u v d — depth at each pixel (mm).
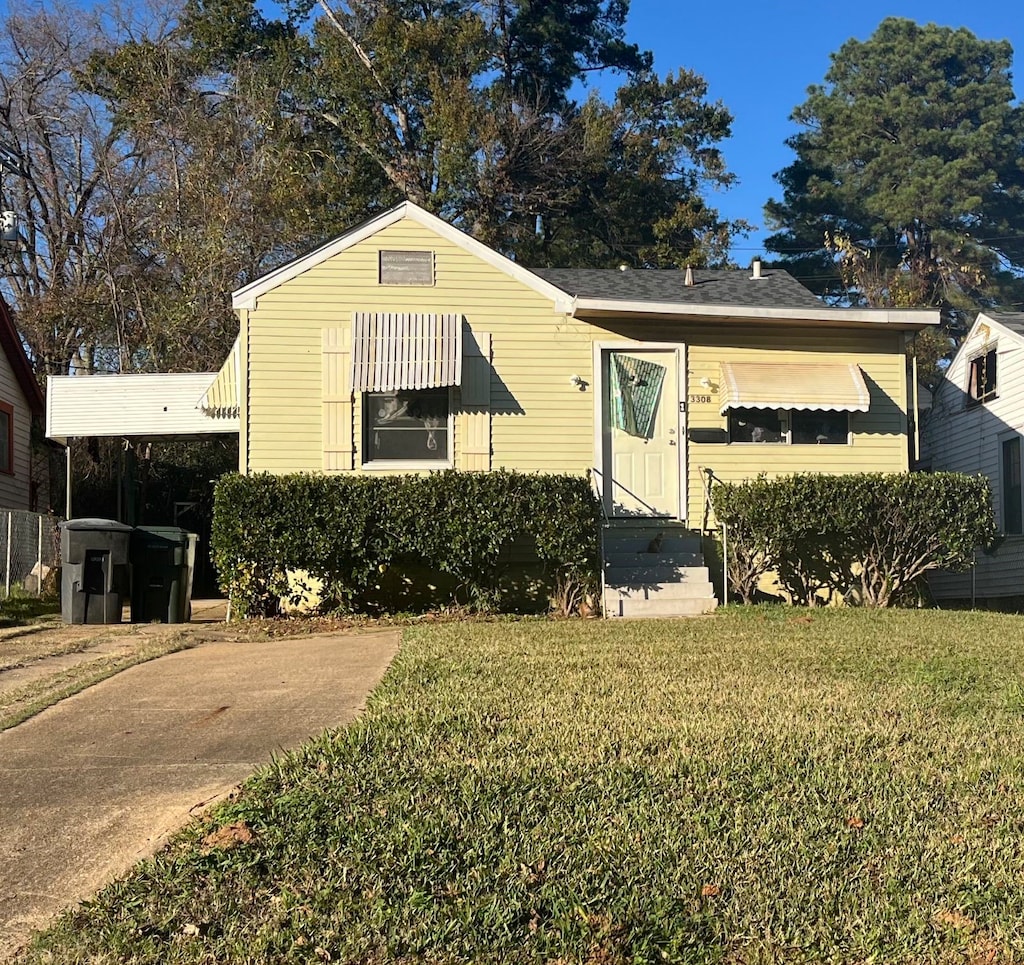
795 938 3637
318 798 4758
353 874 4059
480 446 12852
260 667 8273
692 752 5438
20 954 3625
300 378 12625
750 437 13406
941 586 19750
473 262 12984
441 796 4793
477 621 11039
